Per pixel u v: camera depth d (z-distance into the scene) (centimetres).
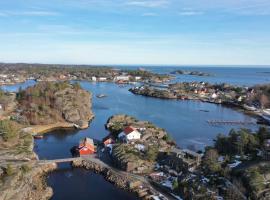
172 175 10338
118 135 14350
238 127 18312
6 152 11662
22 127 16288
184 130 16988
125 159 11044
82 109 19000
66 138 15212
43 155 12538
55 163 11481
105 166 11194
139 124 16100
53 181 10331
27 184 9444
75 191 9688
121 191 9775
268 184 8425
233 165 10025
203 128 17675
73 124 17500
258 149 10962
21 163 10712
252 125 19050
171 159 11012
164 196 9125
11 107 19575
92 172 11131
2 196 8381
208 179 9456
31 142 13512
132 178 10188
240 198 8338
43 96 19775
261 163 9575
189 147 13650
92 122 18600
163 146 12738
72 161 11706
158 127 16075
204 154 10994
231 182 9000
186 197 8875
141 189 9581
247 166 9612
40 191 9425
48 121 17450
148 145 12512
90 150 12456
